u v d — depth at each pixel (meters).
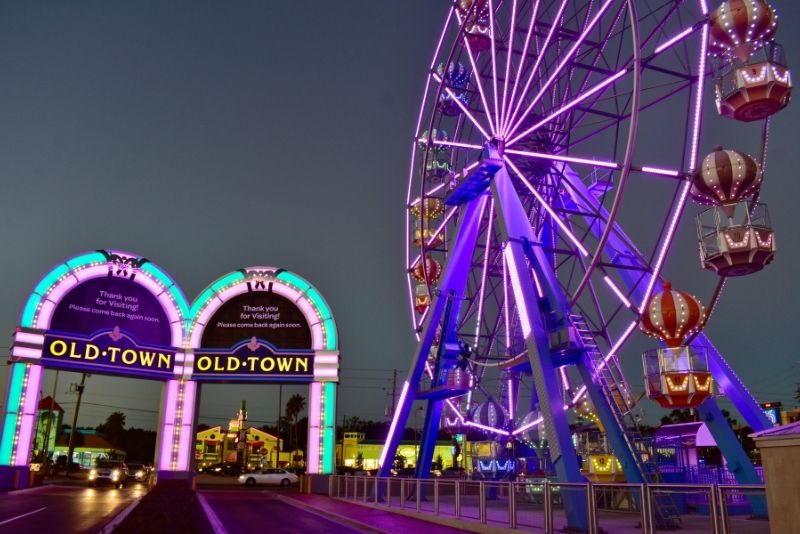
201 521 13.87
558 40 30.64
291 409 131.62
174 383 42.09
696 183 20.45
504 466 34.84
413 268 37.72
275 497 38.06
